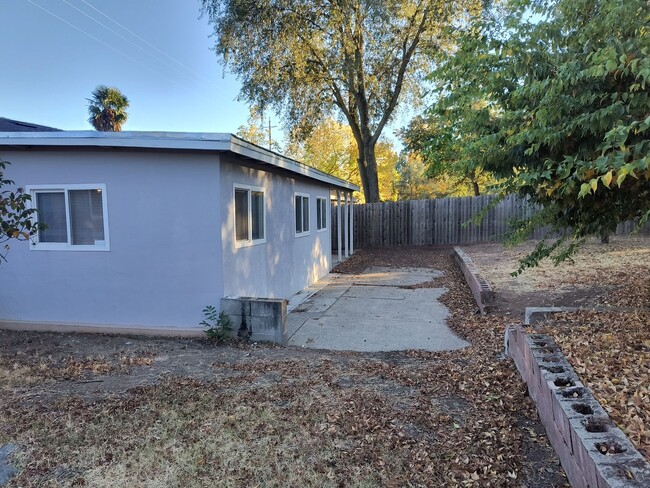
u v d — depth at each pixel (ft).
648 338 12.76
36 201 20.11
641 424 8.15
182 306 19.77
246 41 53.26
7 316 20.98
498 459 9.09
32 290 20.66
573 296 22.22
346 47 54.19
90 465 9.16
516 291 24.66
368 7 51.42
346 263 46.09
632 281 22.90
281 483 8.52
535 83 10.34
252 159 21.09
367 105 62.03
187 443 9.98
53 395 12.76
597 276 25.27
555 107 10.24
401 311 24.86
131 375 14.49
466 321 21.77
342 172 96.73
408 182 117.91
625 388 9.71
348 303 27.48
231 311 19.21
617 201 12.53
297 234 31.99
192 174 19.29
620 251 31.99
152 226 19.65
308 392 12.73
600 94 9.86
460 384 13.33
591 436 7.47
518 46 11.65
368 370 14.83
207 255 19.49
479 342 18.24
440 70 13.75
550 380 10.05
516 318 20.83
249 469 8.99
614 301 19.81
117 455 9.50
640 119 9.23
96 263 20.12
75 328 20.33
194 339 19.33
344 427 10.59
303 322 22.97
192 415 11.30
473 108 14.49
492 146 12.69
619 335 13.24
